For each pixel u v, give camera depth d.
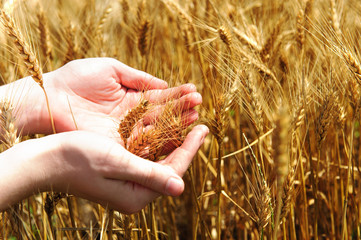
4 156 0.69
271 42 0.90
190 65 1.04
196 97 0.76
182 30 0.99
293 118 0.75
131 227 0.77
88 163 0.68
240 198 0.97
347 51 0.77
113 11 1.14
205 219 1.00
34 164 0.69
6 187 0.68
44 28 0.96
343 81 0.81
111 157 0.68
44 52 0.97
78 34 1.01
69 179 0.70
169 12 1.15
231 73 0.81
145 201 0.72
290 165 0.72
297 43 0.90
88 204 1.05
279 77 0.92
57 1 1.18
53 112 0.84
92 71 0.82
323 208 1.00
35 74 0.73
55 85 0.84
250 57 0.86
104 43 1.03
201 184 0.96
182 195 1.05
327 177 0.93
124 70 0.84
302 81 0.79
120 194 0.70
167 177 0.68
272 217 0.72
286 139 0.65
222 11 1.01
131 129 0.72
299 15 0.90
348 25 0.95
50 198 0.75
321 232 0.97
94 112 0.85
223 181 0.94
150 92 0.81
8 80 0.95
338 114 0.81
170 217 0.96
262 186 0.73
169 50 1.13
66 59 0.97
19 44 0.72
